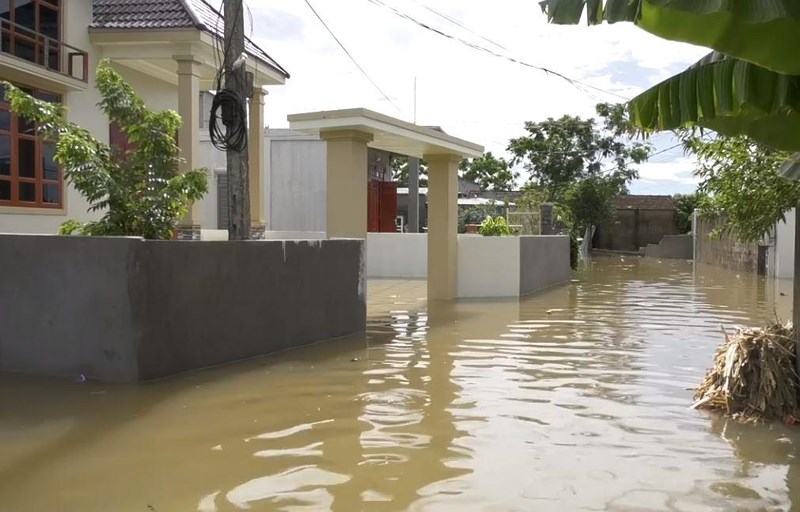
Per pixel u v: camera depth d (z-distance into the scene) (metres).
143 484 4.72
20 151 12.62
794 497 4.59
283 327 9.55
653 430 6.04
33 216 12.81
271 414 6.41
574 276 24.72
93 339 7.52
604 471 5.04
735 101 4.48
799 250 6.66
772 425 6.19
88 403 6.68
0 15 12.52
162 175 9.26
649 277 24.19
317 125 12.22
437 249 16.30
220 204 22.77
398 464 5.14
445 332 11.33
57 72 12.69
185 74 14.09
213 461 5.18
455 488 4.70
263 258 9.16
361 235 12.44
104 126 14.62
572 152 44.00
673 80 4.68
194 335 8.12
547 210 22.27
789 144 5.17
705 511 4.36
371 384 7.60
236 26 9.81
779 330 6.88
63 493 4.55
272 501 4.47
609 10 3.97
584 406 6.77
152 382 7.49
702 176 7.94
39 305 7.71
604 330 11.59
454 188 16.50
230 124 9.74
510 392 7.29
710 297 17.14
